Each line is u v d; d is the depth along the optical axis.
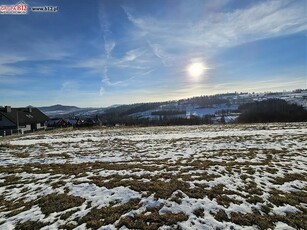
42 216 6.89
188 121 72.88
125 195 8.05
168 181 9.38
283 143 18.91
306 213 6.82
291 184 9.16
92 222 6.32
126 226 6.06
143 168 11.80
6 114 51.53
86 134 35.25
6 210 7.54
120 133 35.00
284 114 66.44
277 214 6.74
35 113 64.31
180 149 17.88
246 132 28.47
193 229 5.91
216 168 11.42
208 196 7.84
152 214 6.63
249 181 9.45
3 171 12.43
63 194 8.50
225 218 6.45
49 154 17.66
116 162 13.93
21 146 22.48
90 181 9.78
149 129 42.47
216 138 23.77
